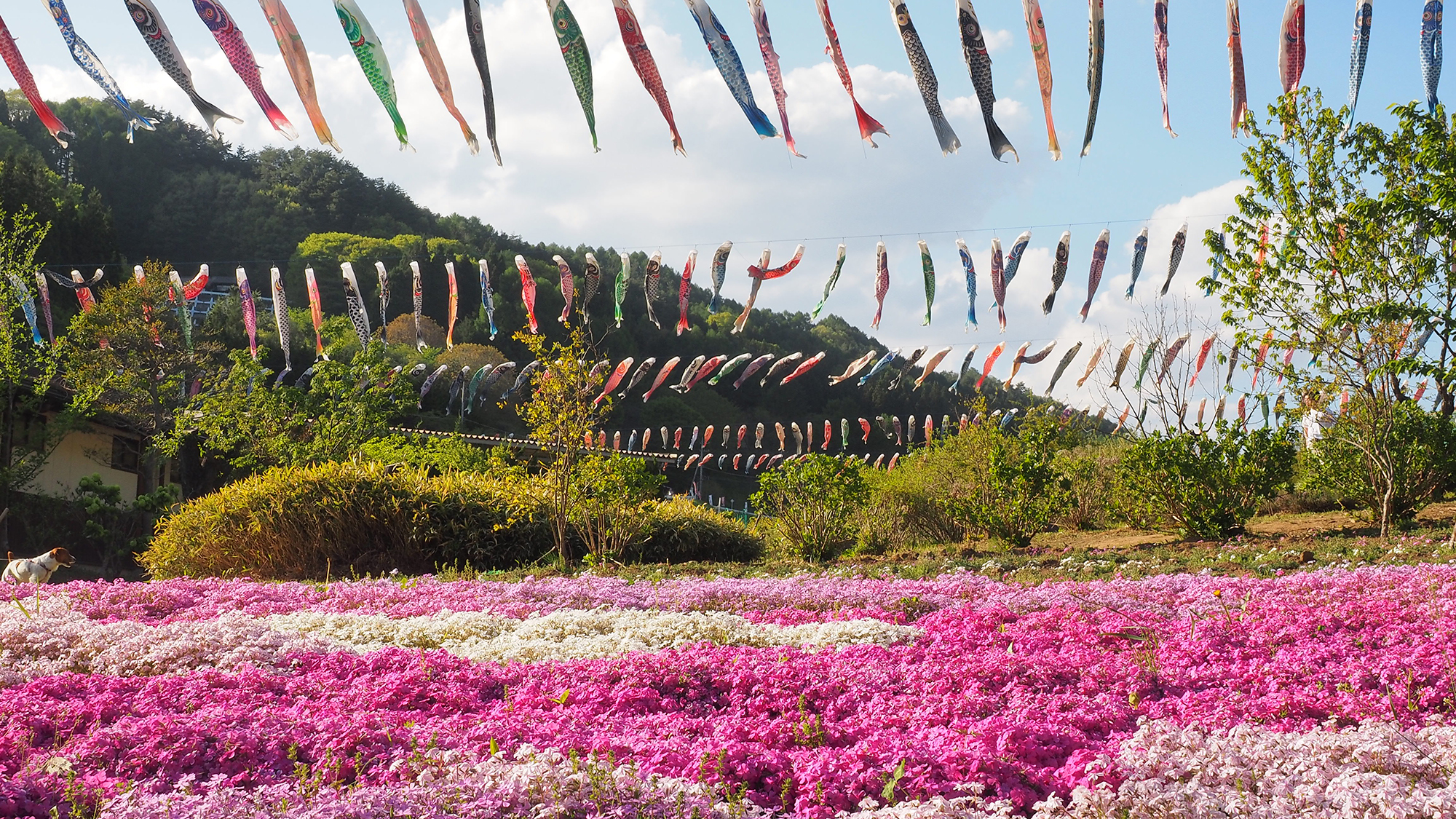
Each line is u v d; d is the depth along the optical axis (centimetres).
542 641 589
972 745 338
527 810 286
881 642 577
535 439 1206
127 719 363
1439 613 540
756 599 784
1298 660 459
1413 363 1052
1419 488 1129
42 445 2216
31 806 283
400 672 485
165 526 1267
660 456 2170
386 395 2200
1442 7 588
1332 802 274
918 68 509
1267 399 1220
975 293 909
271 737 350
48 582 991
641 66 506
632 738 359
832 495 1289
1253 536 1141
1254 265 1144
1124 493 1317
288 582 957
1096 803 281
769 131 516
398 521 1216
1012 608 680
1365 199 1081
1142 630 556
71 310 2936
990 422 1548
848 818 293
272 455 2061
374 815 276
